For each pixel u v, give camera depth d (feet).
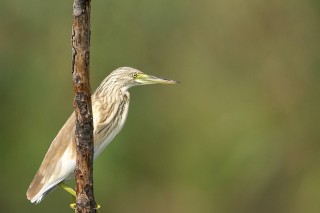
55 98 53.62
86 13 23.47
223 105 55.98
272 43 56.34
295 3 56.34
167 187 55.16
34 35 53.93
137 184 54.49
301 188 55.42
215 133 55.72
